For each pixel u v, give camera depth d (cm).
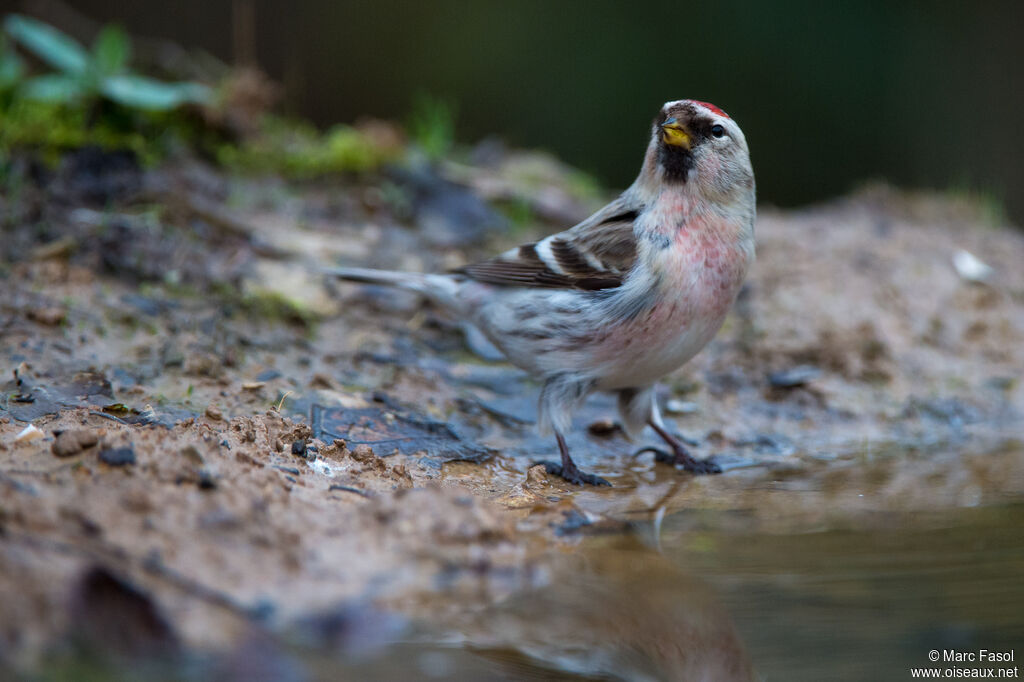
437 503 730
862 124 2508
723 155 902
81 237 1163
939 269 1549
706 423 1117
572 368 941
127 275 1131
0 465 714
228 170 1481
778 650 584
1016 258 1655
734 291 938
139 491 672
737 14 2497
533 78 2548
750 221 938
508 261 977
